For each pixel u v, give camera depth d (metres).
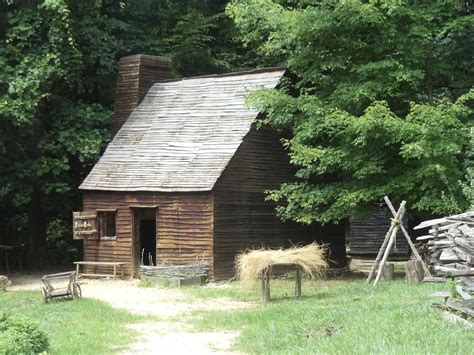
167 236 25.67
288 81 27.17
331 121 22.61
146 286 24.20
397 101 24.70
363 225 37.03
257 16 24.77
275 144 27.12
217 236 24.88
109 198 27.28
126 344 13.95
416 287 17.80
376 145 23.20
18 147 29.11
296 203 25.30
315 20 23.66
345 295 18.44
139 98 30.14
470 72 25.20
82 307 18.75
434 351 10.30
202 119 27.66
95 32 31.02
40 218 32.66
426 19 23.38
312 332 13.23
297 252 18.64
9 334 12.37
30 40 28.67
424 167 22.05
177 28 35.75
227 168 25.34
